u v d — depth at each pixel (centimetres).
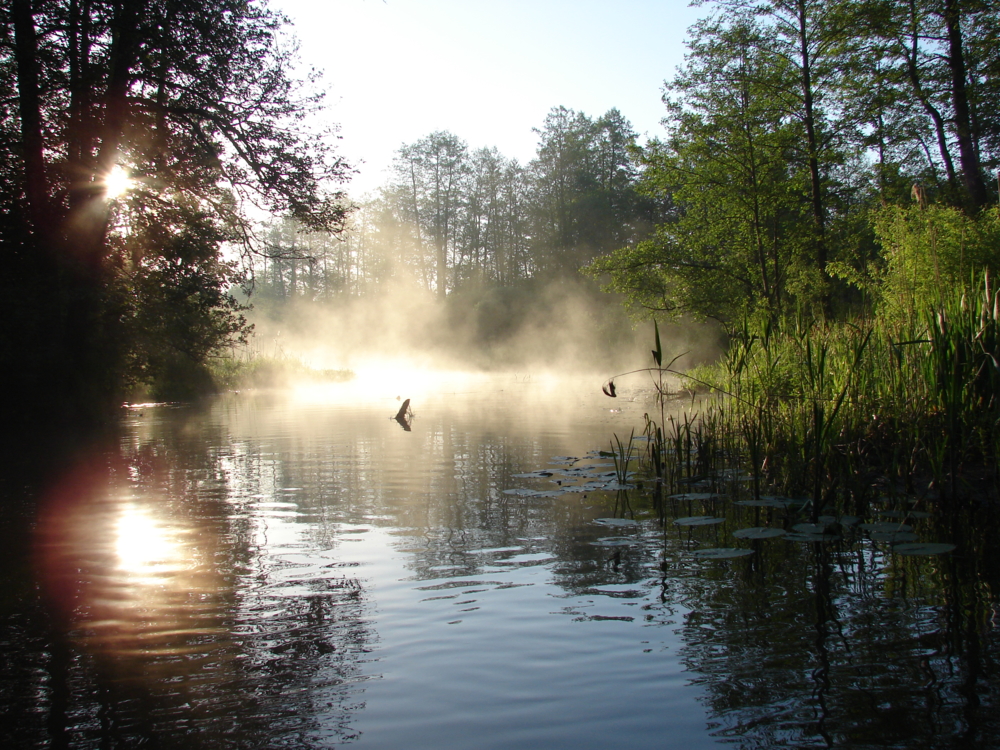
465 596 317
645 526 446
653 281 1823
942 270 850
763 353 831
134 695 231
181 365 1991
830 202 1638
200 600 318
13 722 215
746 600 306
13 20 1258
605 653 255
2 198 1329
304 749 197
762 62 1558
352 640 271
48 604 315
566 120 5334
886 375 637
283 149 1516
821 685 228
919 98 1647
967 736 196
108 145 1417
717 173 1694
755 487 524
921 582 324
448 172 5925
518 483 602
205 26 1391
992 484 506
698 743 196
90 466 726
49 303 1303
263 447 862
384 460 739
